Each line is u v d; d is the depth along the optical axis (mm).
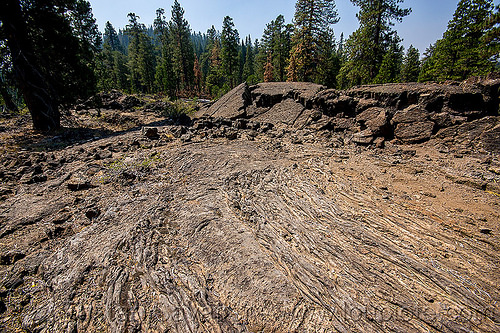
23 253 4242
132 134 11672
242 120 12859
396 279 3623
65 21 12891
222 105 16719
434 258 3949
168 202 5719
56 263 4062
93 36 14836
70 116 16609
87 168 7609
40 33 12641
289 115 13703
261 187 6344
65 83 13781
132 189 6340
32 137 11867
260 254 4035
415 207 5266
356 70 22688
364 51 21656
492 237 4262
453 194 5758
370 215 5066
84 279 3770
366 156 8461
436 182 6367
